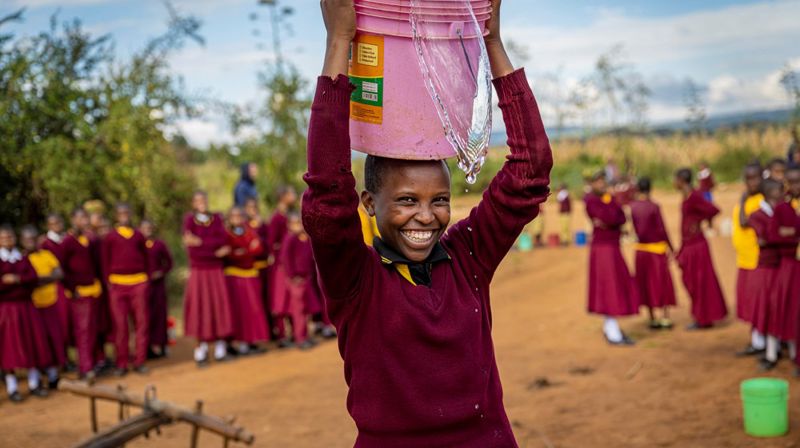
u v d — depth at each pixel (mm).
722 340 9539
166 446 6852
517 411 7215
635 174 32594
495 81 2348
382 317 2225
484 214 2422
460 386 2236
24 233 9461
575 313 11930
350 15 2082
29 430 7547
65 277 9953
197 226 10562
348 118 2096
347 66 2102
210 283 10539
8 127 12594
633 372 8312
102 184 13852
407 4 2084
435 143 2176
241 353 11141
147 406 4492
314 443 6738
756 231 7820
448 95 2145
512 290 14555
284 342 11531
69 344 10602
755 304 8031
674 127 37875
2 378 10078
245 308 10969
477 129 2189
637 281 10680
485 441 2271
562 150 35719
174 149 16859
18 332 8883
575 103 30938
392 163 2215
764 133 34594
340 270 2178
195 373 10125
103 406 8586
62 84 13578
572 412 7059
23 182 13148
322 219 2092
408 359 2219
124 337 10273
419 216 2211
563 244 21109
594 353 9367
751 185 8289
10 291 8867
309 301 11359
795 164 11898
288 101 17422
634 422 6625
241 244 10930
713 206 10250
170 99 15117
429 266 2326
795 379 7512
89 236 10508
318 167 2080
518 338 10539
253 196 12672
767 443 5898
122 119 13859
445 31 2127
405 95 2141
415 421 2207
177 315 15133
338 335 2307
